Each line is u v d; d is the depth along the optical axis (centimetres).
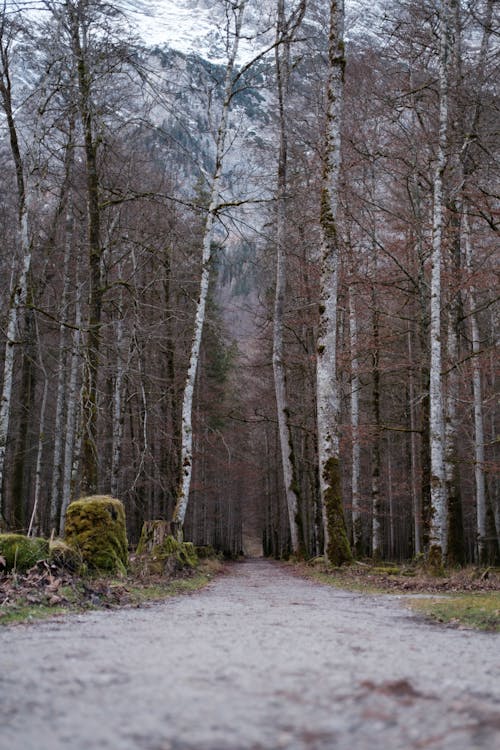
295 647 461
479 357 1792
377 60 2012
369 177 2169
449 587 1180
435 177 1584
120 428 2486
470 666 405
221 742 230
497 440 1944
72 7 1548
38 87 1602
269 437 4122
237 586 1367
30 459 3316
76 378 2039
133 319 1691
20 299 1560
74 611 715
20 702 288
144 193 1742
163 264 1970
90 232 1697
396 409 3150
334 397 1673
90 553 1098
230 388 3775
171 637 507
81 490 1544
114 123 1761
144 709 276
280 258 2517
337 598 1005
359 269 2120
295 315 2661
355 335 2125
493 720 268
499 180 1812
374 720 265
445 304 1966
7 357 1559
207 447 3366
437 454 1451
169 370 2688
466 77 1766
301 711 277
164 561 1454
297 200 2512
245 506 6288
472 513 3938
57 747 222
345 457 3194
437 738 240
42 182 1705
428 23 1827
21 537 901
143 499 3039
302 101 2539
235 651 436
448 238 1802
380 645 485
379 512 2312
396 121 1822
